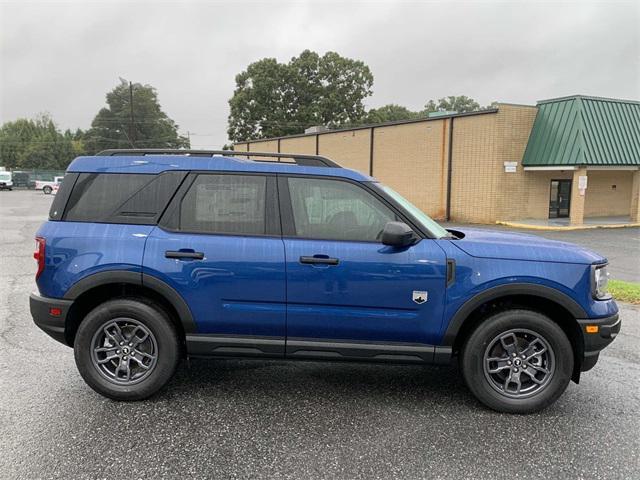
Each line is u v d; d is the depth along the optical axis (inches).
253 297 152.9
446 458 127.5
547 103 877.2
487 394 153.4
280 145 1557.6
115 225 157.8
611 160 826.8
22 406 154.1
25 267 398.6
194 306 154.0
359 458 127.0
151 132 4067.4
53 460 123.9
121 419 146.6
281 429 141.7
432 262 149.5
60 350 204.4
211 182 158.7
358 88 2566.4
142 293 162.9
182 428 141.6
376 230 154.5
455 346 162.4
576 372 156.9
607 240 652.7
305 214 156.5
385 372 187.6
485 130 889.5
